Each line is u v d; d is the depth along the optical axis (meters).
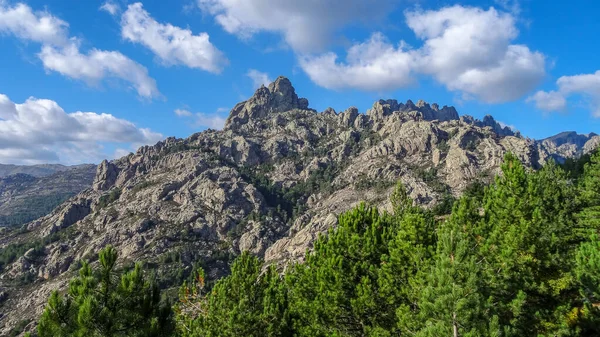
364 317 29.14
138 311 18.23
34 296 158.88
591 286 22.06
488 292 22.45
